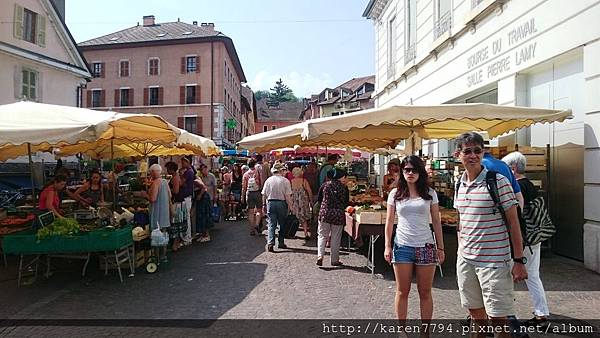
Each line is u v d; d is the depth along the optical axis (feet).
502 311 12.08
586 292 19.92
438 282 22.03
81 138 20.88
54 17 67.92
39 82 65.67
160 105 136.77
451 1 42.16
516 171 16.20
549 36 27.17
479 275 12.44
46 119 21.65
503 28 32.68
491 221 12.34
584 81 24.41
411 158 15.08
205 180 45.80
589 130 23.99
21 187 55.83
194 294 20.76
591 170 23.88
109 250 22.47
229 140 145.69
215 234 39.29
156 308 18.79
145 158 50.55
